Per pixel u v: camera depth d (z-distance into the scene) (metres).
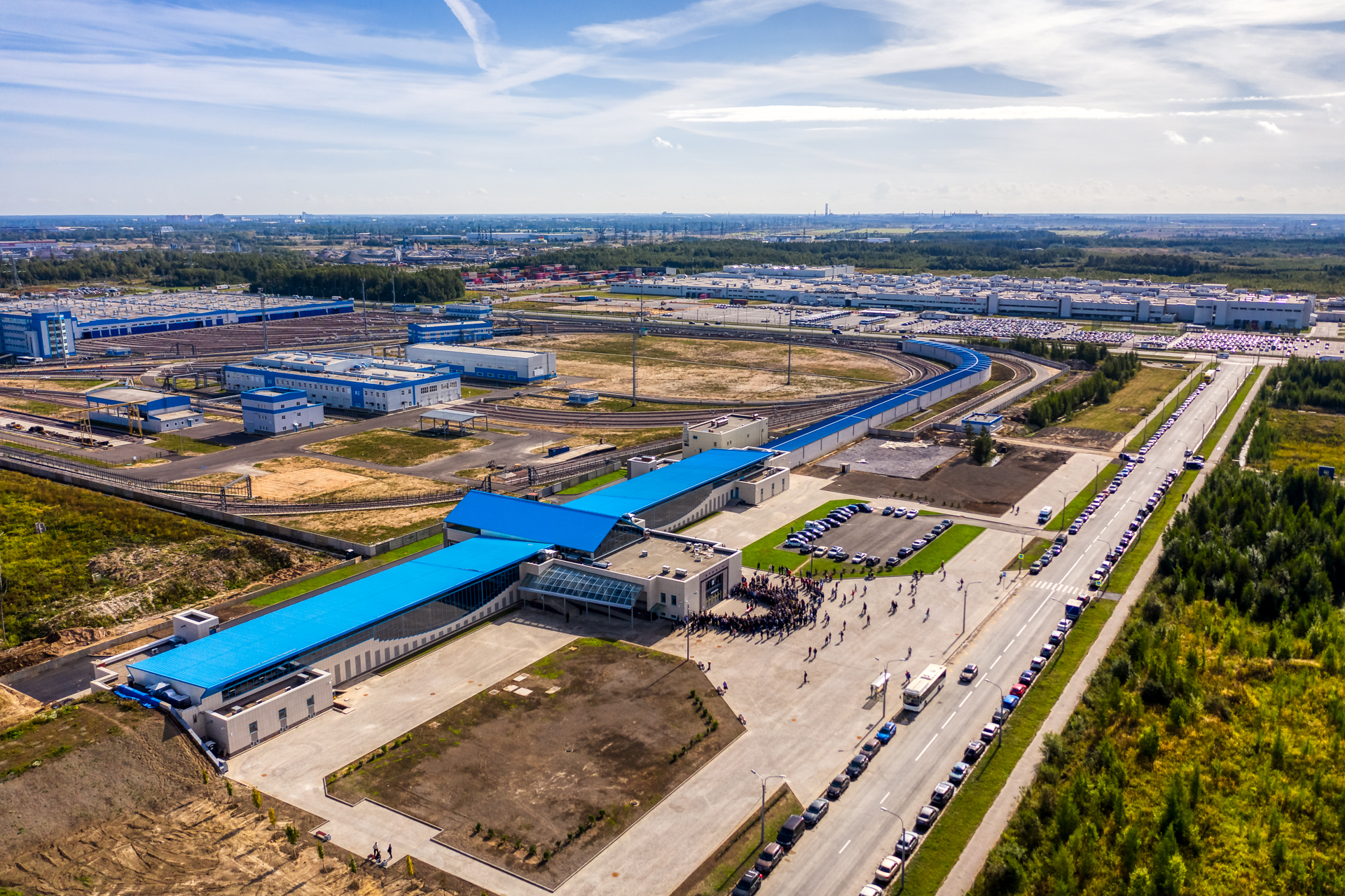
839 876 78.06
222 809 85.69
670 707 103.81
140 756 89.94
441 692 107.38
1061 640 118.75
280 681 102.75
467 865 78.44
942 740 97.88
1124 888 75.81
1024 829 81.94
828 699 105.69
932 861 79.69
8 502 171.75
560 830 82.88
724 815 85.44
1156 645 115.44
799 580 140.25
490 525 146.00
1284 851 79.88
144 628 125.94
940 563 147.38
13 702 102.88
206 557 147.62
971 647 118.56
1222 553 138.38
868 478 195.75
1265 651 116.31
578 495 182.25
